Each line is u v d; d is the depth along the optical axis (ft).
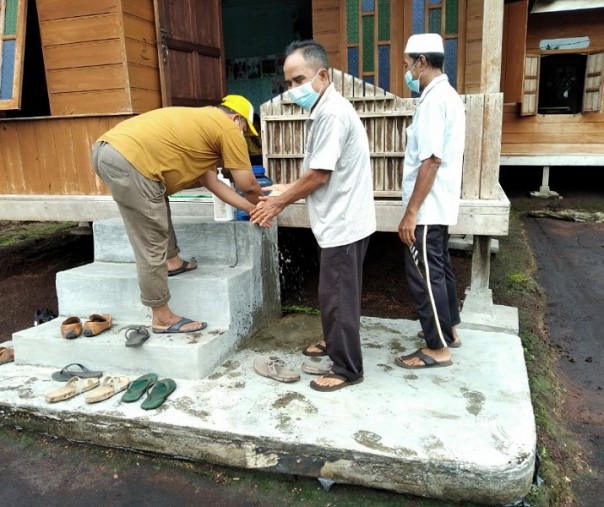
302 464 7.19
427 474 6.73
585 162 26.61
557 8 24.89
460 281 15.35
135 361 9.27
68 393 8.58
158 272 8.98
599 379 10.90
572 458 8.22
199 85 17.07
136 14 14.46
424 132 8.01
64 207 15.48
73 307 10.73
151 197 8.53
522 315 13.29
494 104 11.08
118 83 14.37
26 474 7.81
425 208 8.39
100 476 7.71
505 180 31.17
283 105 12.66
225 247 10.85
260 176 11.66
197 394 8.50
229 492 7.26
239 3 26.78
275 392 8.50
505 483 6.57
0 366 10.09
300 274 16.01
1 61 14.60
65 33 14.57
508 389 8.44
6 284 16.53
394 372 9.09
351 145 7.74
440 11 17.04
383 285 15.28
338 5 18.28
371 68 18.17
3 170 15.97
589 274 17.17
